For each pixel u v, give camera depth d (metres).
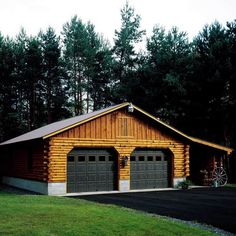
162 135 24.47
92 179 22.11
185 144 25.30
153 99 39.03
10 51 43.47
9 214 11.89
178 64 38.81
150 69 40.69
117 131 22.94
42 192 21.36
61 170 20.95
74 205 14.70
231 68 32.78
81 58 47.53
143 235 9.58
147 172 23.98
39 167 22.06
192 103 35.97
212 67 33.62
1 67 42.31
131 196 19.59
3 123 42.91
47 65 44.69
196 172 27.66
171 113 37.59
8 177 29.27
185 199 18.11
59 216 11.70
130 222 11.05
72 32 47.22
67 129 21.12
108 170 22.70
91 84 48.62
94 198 18.62
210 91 34.16
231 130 35.44
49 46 44.03
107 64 48.00
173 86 36.84
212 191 22.50
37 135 22.91
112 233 9.65
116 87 45.09
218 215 13.23
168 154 24.94
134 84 41.00
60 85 46.62
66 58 46.66
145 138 23.81
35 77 44.31
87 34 48.34
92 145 22.03
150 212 13.87
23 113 46.50
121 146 22.94
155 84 39.81
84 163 21.97
